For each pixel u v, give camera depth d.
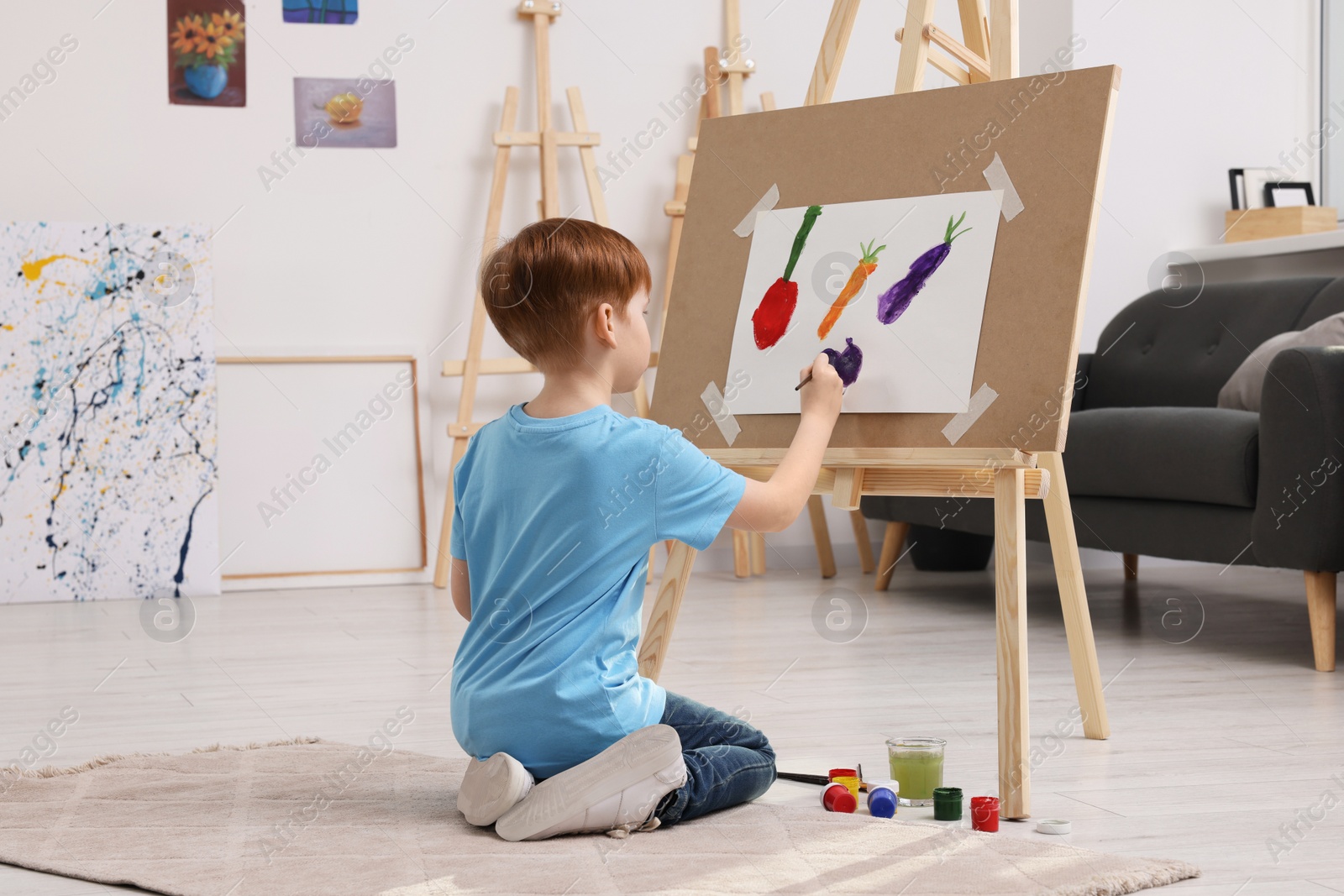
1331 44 3.85
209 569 3.41
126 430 3.40
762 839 1.16
